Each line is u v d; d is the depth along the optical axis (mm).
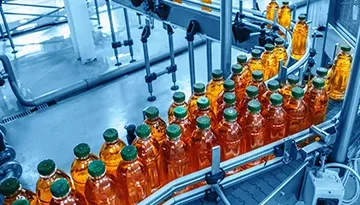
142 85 3061
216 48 3490
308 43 1508
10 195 695
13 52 3799
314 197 812
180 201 783
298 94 875
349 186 1188
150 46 3689
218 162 763
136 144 805
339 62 1107
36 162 2264
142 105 2777
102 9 4730
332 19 1537
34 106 2846
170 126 800
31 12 4938
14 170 1711
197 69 3227
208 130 829
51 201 671
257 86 952
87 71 3279
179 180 773
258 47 1471
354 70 774
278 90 923
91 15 4523
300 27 1590
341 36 1395
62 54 3691
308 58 1306
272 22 1654
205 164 844
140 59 3385
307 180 847
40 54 3738
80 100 2922
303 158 835
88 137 2469
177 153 804
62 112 2781
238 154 866
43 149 2383
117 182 751
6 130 2562
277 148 846
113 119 2641
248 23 1687
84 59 3418
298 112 894
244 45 1710
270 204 806
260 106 858
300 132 867
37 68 3438
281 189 812
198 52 3521
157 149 824
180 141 814
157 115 888
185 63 3371
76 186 776
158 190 754
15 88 2822
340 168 887
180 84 3004
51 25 4527
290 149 849
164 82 3057
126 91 2996
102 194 706
